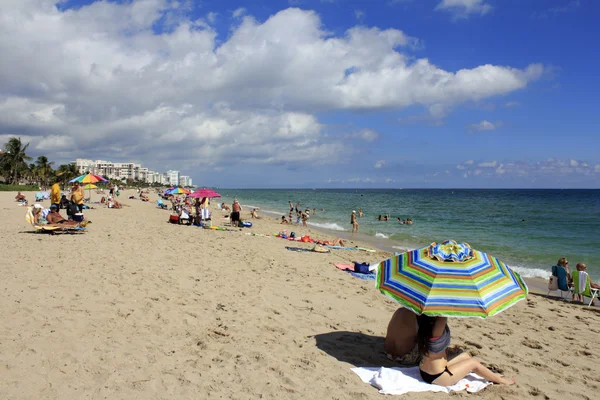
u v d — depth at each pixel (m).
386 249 17.56
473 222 33.12
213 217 29.22
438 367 4.21
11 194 53.16
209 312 6.26
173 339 5.05
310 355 4.90
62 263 8.81
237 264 10.39
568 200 88.44
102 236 13.62
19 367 3.94
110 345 4.67
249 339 5.27
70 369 4.00
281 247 14.54
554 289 9.92
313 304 7.22
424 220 35.38
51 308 5.80
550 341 6.24
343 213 44.41
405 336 4.82
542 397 4.19
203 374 4.15
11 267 8.16
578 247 19.09
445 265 4.20
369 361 4.86
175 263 9.77
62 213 22.78
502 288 4.11
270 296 7.52
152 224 19.64
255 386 3.99
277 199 89.69
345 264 11.74
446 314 3.84
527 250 18.16
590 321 7.75
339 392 4.01
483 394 4.18
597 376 4.90
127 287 7.25
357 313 6.86
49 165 95.31
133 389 3.72
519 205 65.75
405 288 4.20
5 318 5.25
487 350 5.61
